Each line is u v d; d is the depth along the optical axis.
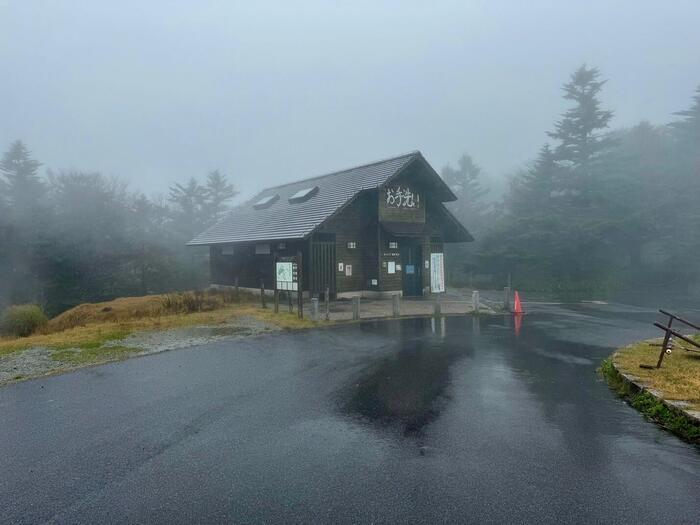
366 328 12.35
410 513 3.60
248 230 22.11
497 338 10.92
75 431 5.36
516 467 4.35
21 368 8.35
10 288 26.77
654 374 7.00
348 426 5.43
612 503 3.72
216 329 12.15
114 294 28.30
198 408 6.10
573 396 6.50
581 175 29.25
